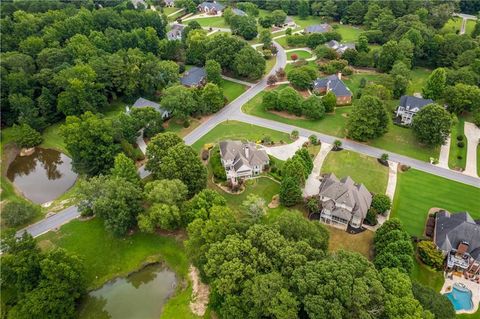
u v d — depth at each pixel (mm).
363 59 151625
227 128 116438
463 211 83438
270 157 102250
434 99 123688
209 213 75312
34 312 58656
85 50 135625
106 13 164875
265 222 81438
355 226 80250
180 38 184500
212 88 121625
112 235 81000
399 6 190750
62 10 169250
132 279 74438
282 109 123875
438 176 95438
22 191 97750
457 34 167375
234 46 145125
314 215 83688
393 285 54719
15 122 119500
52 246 78438
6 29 148000
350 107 126562
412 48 147375
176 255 77750
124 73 129000
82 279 68188
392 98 130750
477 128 115062
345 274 53469
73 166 95875
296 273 55781
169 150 87375
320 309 50562
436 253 70000
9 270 62438
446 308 55844
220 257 61562
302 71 137000
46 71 123500
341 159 101812
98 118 107250
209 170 98938
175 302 68875
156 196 77062
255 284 55844
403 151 104938
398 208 85812
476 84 128500
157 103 123938
